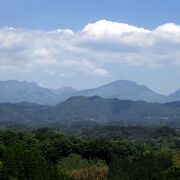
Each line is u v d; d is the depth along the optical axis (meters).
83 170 161.25
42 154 168.12
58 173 108.19
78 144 184.12
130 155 184.12
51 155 177.00
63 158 178.00
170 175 128.25
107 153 182.38
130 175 138.88
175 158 162.50
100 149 182.12
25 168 103.75
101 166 169.25
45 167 103.88
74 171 160.62
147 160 149.50
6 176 101.06
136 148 196.38
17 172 101.62
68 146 181.50
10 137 179.00
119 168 145.00
